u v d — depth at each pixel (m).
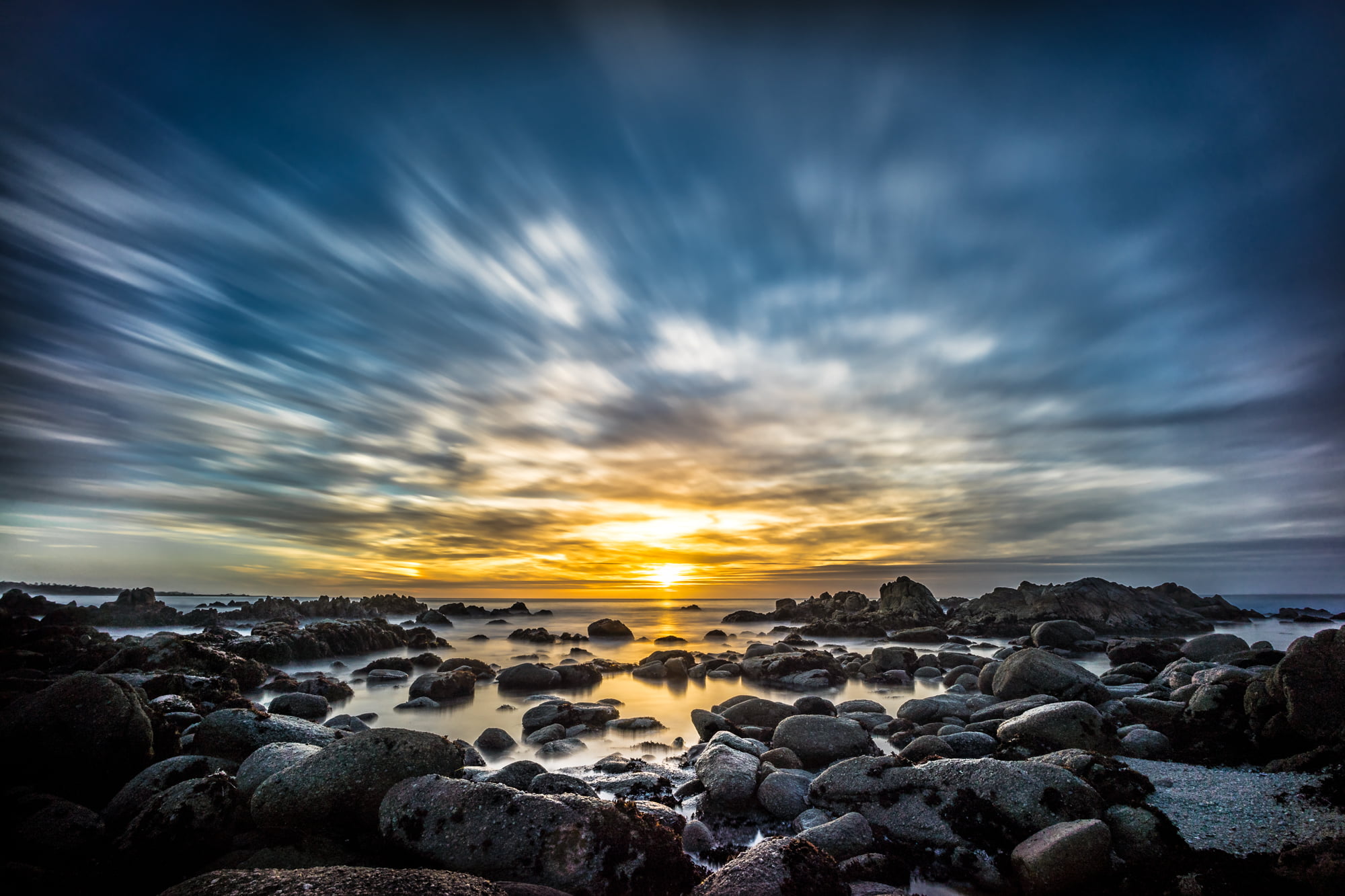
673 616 104.25
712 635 63.09
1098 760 12.13
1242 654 21.08
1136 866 9.53
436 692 27.91
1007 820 10.59
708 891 8.34
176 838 9.08
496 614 99.81
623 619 93.38
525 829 9.04
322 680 28.53
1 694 14.64
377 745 10.52
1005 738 15.55
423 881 7.12
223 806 9.62
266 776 10.76
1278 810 10.68
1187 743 15.16
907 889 9.83
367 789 10.05
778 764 15.09
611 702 27.66
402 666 36.78
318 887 6.78
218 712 13.59
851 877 9.81
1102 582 67.69
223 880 6.91
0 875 8.28
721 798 13.12
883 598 74.88
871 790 11.98
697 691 31.34
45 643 27.70
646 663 37.59
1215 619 72.00
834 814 12.05
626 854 8.97
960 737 15.91
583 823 9.16
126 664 24.48
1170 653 30.48
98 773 11.52
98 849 9.33
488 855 8.81
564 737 20.59
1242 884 8.66
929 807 11.25
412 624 72.81
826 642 59.16
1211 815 10.72
